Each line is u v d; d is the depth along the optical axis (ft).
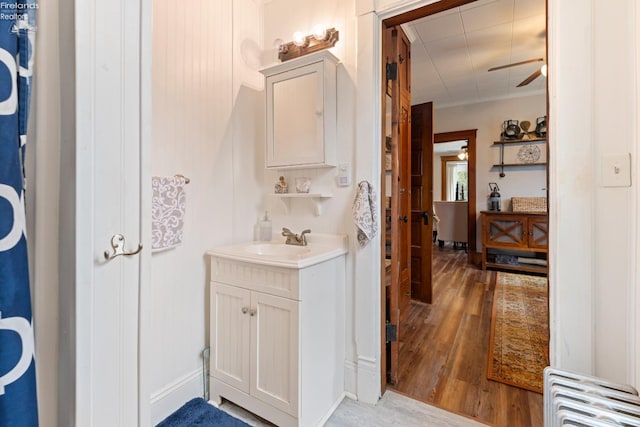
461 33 9.30
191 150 5.53
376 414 5.22
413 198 10.77
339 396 5.62
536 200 14.66
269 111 6.35
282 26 6.72
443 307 10.05
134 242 2.52
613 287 3.50
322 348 5.15
